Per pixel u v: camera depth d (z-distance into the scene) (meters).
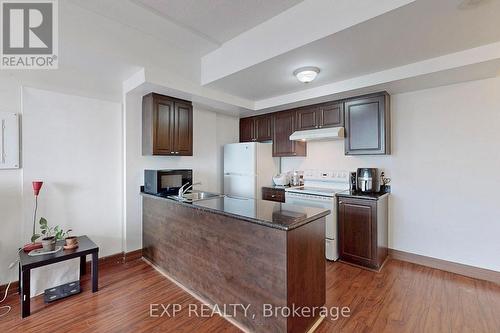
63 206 2.69
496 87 2.48
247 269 1.82
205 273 2.18
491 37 1.93
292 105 3.66
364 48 2.11
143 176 3.26
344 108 3.26
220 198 2.66
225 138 4.49
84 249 2.28
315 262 1.89
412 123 2.97
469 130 2.62
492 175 2.51
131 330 1.79
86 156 2.85
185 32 2.52
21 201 2.42
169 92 2.98
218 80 2.93
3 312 1.99
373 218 2.74
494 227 2.50
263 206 2.16
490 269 2.51
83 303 2.12
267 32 2.31
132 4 2.06
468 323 1.83
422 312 1.97
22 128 2.42
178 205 2.52
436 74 2.38
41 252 2.18
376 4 1.65
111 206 3.05
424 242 2.91
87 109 2.85
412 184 2.99
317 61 2.37
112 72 2.75
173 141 3.24
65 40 2.03
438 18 1.67
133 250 3.15
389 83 2.65
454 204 2.72
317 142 3.92
